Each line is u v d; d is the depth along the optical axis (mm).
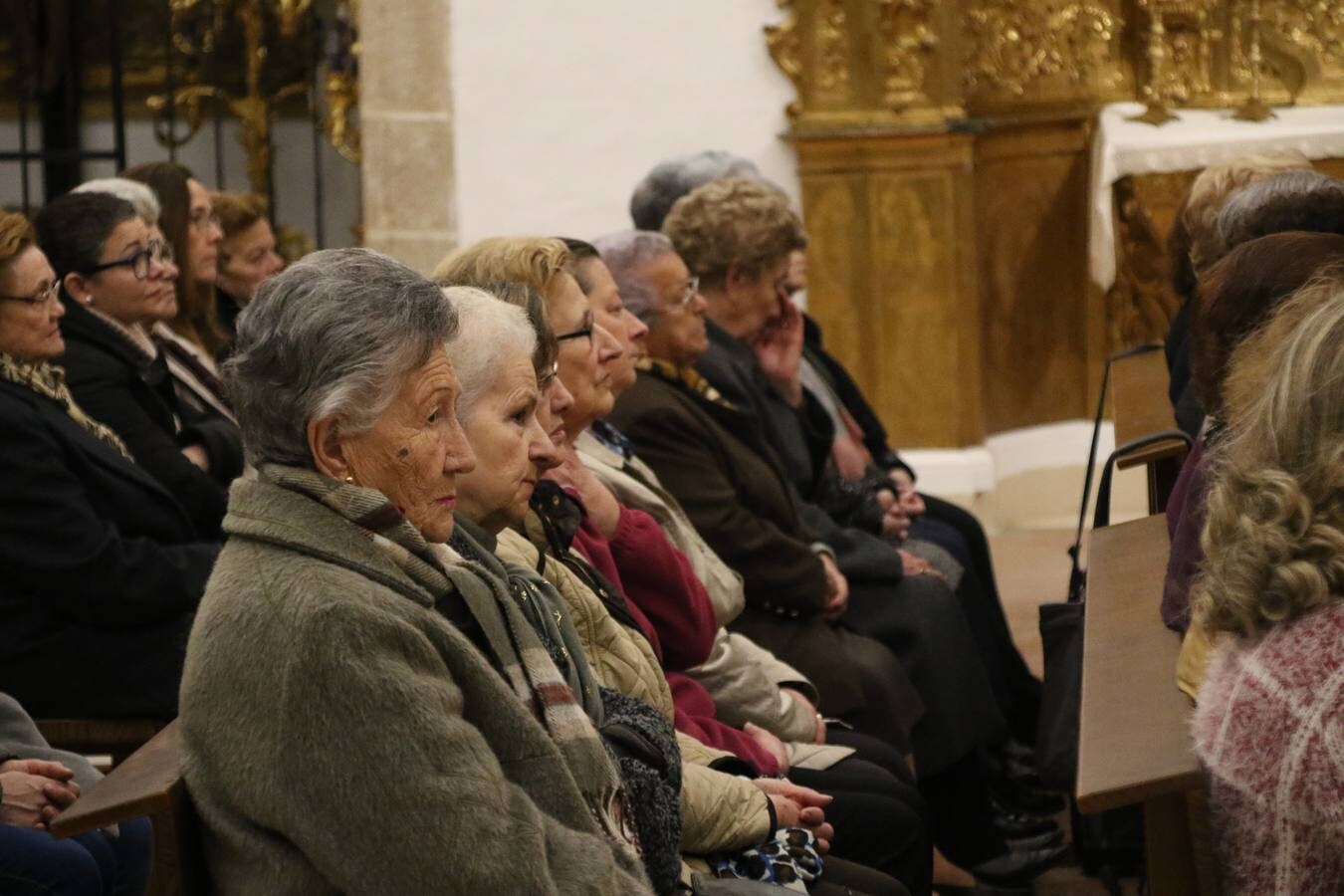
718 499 4391
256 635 2199
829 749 3844
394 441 2379
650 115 8258
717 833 3074
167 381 5008
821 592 4523
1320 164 8484
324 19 9492
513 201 8344
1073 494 8812
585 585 3223
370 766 2156
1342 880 2068
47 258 4652
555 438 3355
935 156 8031
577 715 2566
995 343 8602
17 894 2945
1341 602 2148
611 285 4051
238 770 2186
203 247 5469
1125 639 2787
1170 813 2238
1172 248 4922
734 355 5172
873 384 8258
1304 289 2660
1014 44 8383
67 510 4031
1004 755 5434
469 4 8250
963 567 5602
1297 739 2082
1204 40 8531
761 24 8141
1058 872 4828
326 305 2336
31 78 9898
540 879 2215
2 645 4055
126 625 4113
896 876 3654
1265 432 2279
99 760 5344
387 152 8320
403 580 2322
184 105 9734
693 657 3736
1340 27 8477
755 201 5195
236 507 2326
